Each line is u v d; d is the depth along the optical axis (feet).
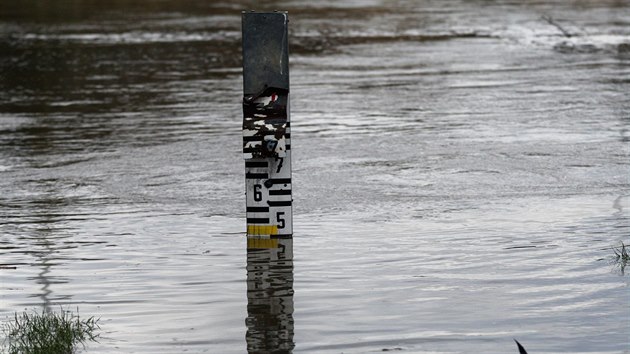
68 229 132.26
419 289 103.40
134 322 94.63
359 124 213.87
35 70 319.47
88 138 203.10
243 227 132.05
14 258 118.73
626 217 132.05
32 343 88.94
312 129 208.54
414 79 286.25
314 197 147.02
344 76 296.10
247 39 125.49
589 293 100.78
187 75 302.45
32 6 606.14
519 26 445.78
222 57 346.54
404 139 194.08
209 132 207.21
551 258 114.01
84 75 306.14
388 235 125.80
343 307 97.86
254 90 125.39
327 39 405.39
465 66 314.55
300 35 421.59
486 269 110.32
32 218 138.72
